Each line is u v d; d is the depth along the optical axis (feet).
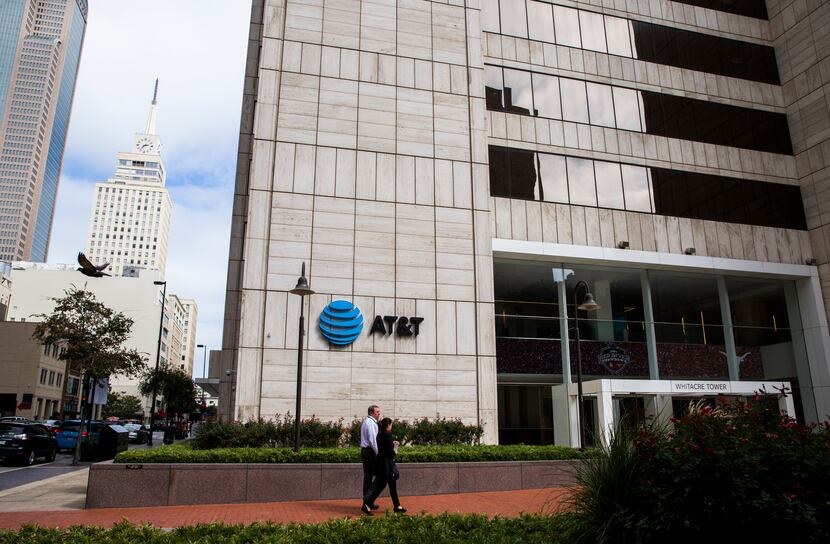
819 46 97.35
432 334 70.79
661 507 21.91
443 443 60.44
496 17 87.45
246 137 89.66
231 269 84.84
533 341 80.23
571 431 75.25
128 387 370.73
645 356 84.94
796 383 92.63
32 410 219.41
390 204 73.26
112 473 41.14
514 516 35.63
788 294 95.96
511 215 80.23
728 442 22.52
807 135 97.71
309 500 43.78
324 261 69.36
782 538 20.57
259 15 94.94
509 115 84.33
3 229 654.94
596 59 91.66
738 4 104.88
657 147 91.15
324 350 66.85
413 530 27.89
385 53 77.82
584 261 83.76
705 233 89.71
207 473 42.55
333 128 73.51
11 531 26.45
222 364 82.17
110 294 373.81
